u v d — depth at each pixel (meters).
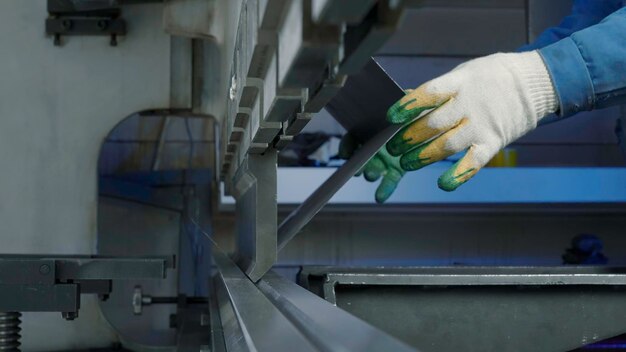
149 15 2.11
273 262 1.27
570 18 2.02
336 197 3.17
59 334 2.07
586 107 1.41
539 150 4.12
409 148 1.40
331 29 0.66
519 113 1.38
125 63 2.10
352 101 1.34
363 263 3.89
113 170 3.54
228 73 1.62
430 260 3.94
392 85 1.25
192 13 1.93
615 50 1.37
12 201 2.07
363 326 0.72
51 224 2.08
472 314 1.36
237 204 1.97
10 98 2.07
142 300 2.37
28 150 2.07
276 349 0.72
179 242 2.94
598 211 3.85
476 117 1.36
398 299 1.35
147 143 3.76
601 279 1.37
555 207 3.54
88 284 1.71
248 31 0.98
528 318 1.38
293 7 0.71
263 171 1.27
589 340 1.39
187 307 2.39
